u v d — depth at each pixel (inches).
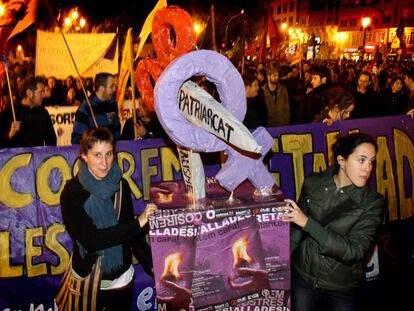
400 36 952.9
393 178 162.1
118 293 106.7
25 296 131.3
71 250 132.4
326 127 155.6
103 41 263.9
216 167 139.3
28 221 130.0
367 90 274.7
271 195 91.3
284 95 286.0
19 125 191.2
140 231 98.6
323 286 102.1
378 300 158.1
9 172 128.1
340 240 93.3
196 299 84.5
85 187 99.2
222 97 86.0
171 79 79.8
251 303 86.9
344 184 98.8
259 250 85.6
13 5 242.4
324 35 1734.7
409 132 163.2
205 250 83.7
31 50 452.4
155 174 139.6
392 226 162.4
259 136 89.2
